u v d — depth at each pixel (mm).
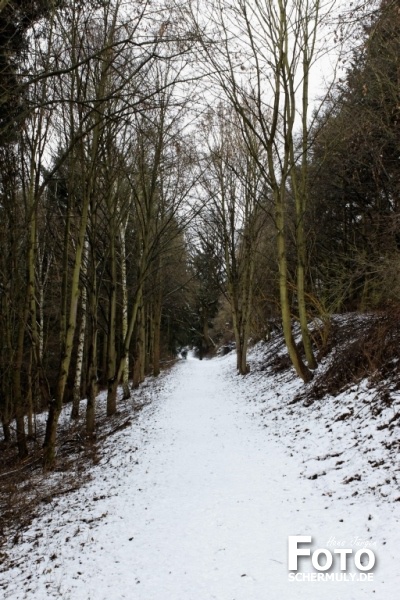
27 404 15133
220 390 21875
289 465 7934
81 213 12352
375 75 13539
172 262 27250
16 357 12844
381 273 13469
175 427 12891
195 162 19188
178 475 8211
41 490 8953
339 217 23016
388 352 10250
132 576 4770
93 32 11477
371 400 9039
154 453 10109
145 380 30000
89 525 6492
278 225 13992
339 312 20047
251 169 21562
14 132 9688
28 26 8320
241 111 13500
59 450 12961
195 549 5180
